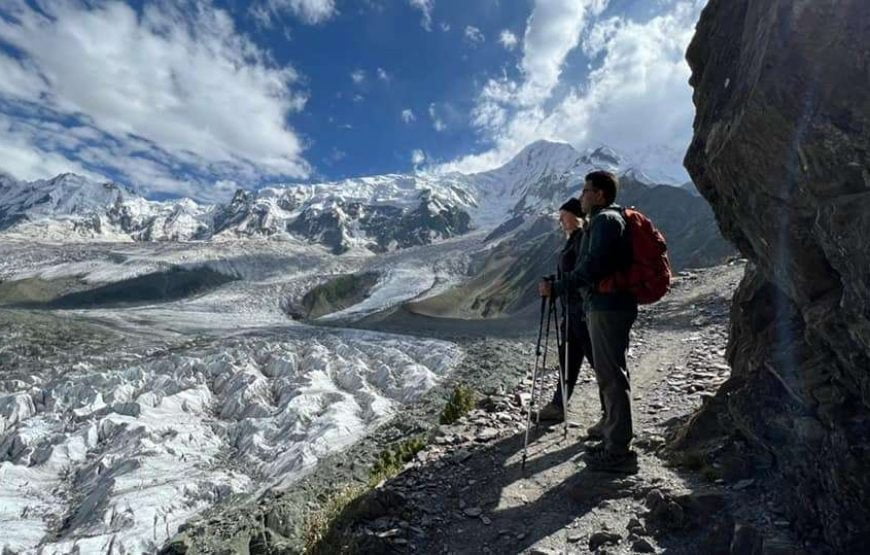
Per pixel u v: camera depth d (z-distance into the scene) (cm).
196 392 2775
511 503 473
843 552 311
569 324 610
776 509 379
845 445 322
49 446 2295
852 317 294
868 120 282
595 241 441
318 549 505
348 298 16550
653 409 681
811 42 304
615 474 479
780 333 446
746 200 411
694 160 514
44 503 1938
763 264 463
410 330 4297
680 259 9125
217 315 10069
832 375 356
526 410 733
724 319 1329
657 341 1200
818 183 319
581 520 429
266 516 1104
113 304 16238
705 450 482
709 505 400
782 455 399
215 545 1045
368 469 1376
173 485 1816
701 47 511
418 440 717
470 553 416
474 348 2841
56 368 3481
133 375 3136
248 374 2872
